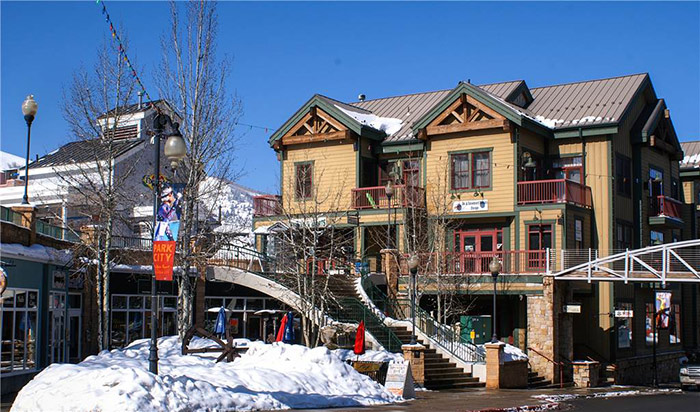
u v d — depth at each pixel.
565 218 36.47
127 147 42.09
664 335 45.25
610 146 38.75
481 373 29.95
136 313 34.47
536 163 39.44
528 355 34.34
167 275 16.92
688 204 50.41
